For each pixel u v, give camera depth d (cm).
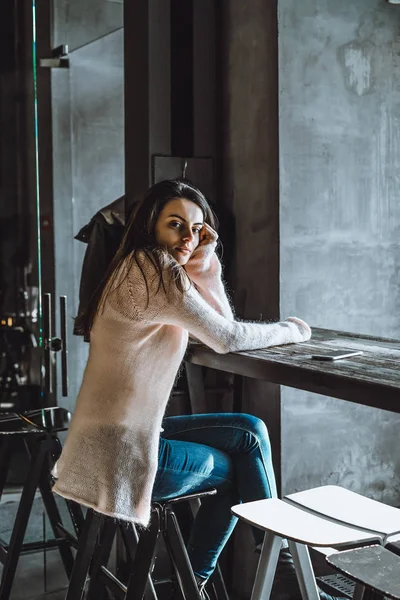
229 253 338
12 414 332
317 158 315
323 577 288
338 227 321
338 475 326
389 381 178
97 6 370
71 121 377
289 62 307
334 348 243
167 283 208
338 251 321
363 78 322
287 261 312
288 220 311
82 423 212
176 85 346
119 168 376
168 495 226
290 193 310
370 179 326
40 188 384
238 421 238
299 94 310
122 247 220
